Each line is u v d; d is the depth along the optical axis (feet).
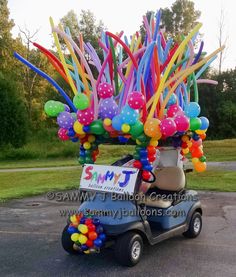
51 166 64.75
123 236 16.65
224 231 22.72
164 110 17.65
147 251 19.02
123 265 16.98
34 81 130.00
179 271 16.56
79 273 16.44
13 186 43.16
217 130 140.15
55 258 18.34
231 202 31.07
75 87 17.78
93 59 18.57
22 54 127.95
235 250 19.35
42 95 131.54
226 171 50.49
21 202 31.91
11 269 17.08
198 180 42.55
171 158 21.39
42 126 124.98
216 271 16.61
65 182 42.65
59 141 103.55
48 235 22.31
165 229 18.81
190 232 20.88
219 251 19.16
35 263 17.75
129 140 18.62
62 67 18.15
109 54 16.98
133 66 16.74
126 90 16.94
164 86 16.81
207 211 27.94
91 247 16.12
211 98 142.92
